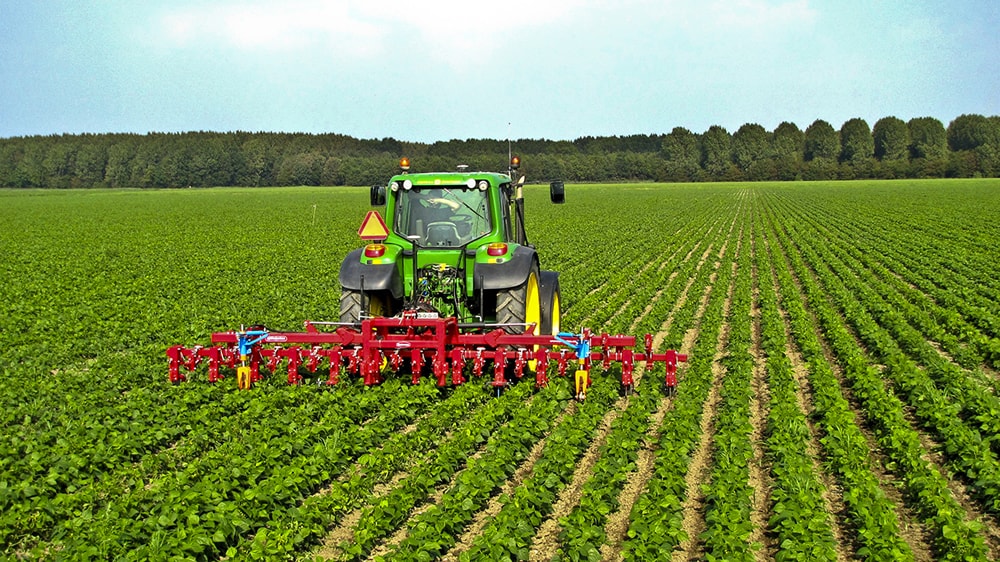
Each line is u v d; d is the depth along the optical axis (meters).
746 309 18.44
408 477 8.37
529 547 7.12
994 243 34.19
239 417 10.12
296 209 70.31
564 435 9.39
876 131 174.12
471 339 11.04
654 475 8.66
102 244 37.94
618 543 7.33
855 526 7.61
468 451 9.30
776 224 47.81
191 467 8.27
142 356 13.68
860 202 72.56
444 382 10.96
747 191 106.81
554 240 37.09
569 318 17.61
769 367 12.95
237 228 48.25
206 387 11.27
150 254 32.91
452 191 12.38
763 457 9.35
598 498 7.64
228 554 6.70
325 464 8.66
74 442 9.07
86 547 6.67
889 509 7.68
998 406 10.59
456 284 11.95
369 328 10.93
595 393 11.10
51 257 31.92
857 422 10.77
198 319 17.22
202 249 35.16
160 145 154.88
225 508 7.33
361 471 8.91
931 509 7.71
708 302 20.69
